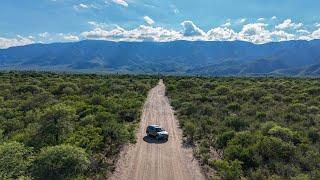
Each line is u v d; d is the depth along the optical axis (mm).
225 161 31141
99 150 34594
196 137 42000
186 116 54562
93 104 59219
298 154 32812
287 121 48031
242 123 45875
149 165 32062
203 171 30641
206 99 70812
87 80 108250
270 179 27750
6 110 51000
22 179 22547
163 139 41250
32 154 27812
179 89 92812
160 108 64250
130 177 29109
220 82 110375
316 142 37562
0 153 25000
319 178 27297
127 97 73812
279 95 69812
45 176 24203
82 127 39375
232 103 62125
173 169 31125
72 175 24641
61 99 65125
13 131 40875
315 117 48969
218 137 39750
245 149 33312
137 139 41250
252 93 74375
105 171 29422
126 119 52656
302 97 68625
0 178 22906
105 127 39250
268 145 33656
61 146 26125
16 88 78250
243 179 28281
